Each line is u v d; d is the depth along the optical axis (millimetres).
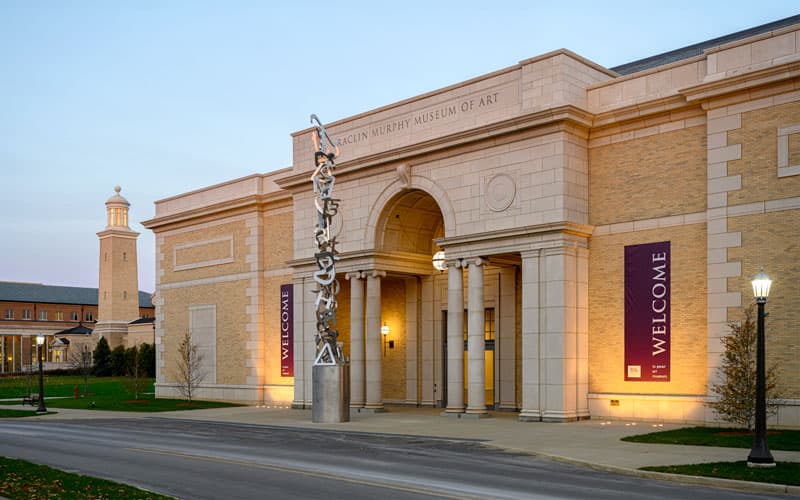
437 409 33594
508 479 14703
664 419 24734
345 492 13406
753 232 22766
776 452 17203
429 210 33812
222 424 28625
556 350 25969
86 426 29203
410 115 31656
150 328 93500
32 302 130750
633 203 26188
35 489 13492
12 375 103375
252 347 40406
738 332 21234
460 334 29219
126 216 108500
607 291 26562
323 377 27766
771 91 22625
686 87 24109
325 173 28984
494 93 28891
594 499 12492
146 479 15242
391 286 37031
